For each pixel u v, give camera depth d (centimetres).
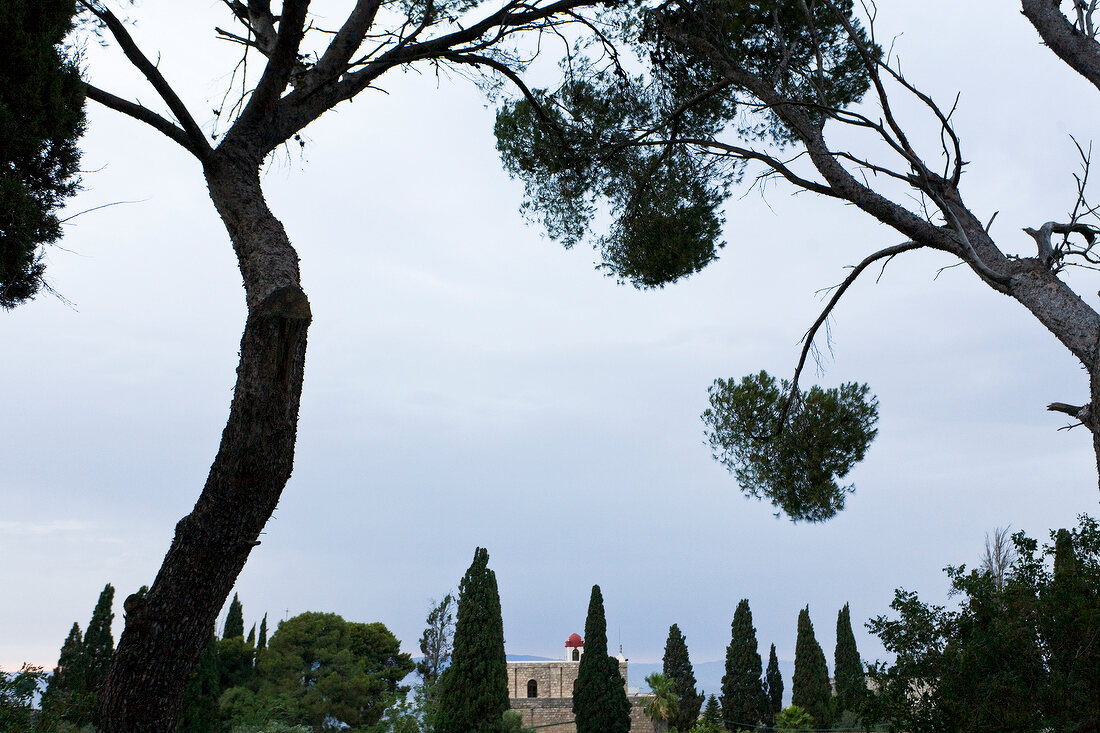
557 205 1256
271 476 485
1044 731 848
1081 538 940
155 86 538
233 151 568
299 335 492
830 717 4141
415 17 833
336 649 4275
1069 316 632
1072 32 668
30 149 605
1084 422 599
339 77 669
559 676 5481
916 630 979
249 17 689
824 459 1112
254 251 529
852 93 1039
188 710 2739
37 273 650
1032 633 877
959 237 687
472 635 3475
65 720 848
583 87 1056
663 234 1112
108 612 3036
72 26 638
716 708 4562
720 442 1193
